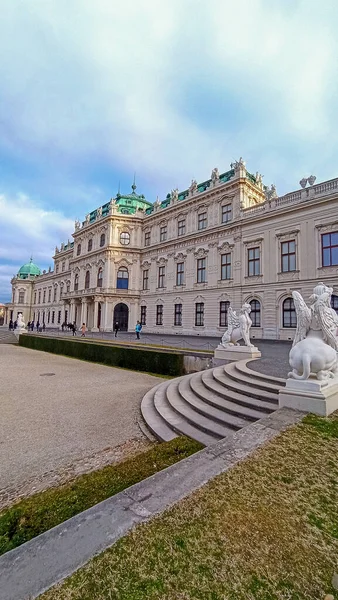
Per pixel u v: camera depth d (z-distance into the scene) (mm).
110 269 41812
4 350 28766
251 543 2723
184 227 36156
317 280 23062
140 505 3258
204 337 30109
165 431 7051
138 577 2348
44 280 69625
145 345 19562
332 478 3760
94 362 20766
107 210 46594
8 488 5008
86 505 4289
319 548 2686
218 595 2201
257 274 27562
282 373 8969
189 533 2828
